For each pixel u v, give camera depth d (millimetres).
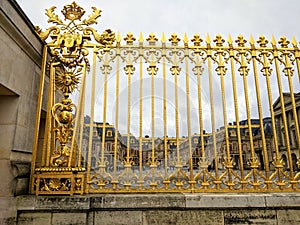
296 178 3662
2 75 3119
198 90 3934
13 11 3244
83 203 3229
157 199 3322
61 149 3627
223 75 4020
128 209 3320
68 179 3572
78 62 3975
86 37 4090
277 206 3320
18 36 3416
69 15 4195
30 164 3729
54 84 3898
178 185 3594
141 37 4141
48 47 4270
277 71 4023
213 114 3846
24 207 3193
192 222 3307
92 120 3783
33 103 3969
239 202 3322
